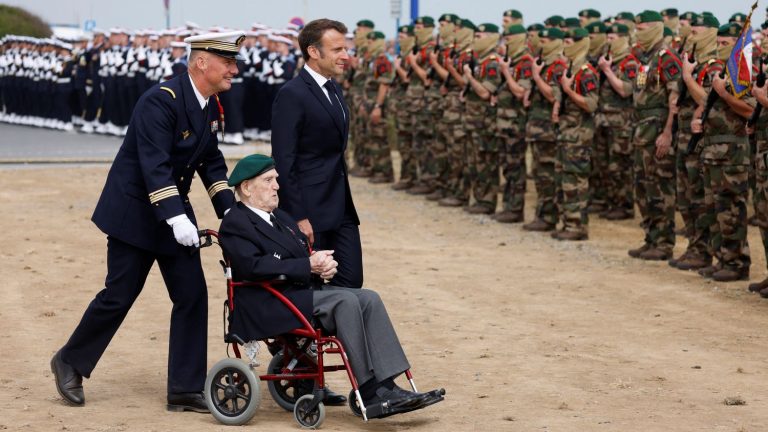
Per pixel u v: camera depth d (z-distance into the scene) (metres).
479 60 33.06
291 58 54.62
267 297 13.62
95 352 14.63
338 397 15.09
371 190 40.12
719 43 23.61
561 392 15.53
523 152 32.56
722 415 14.24
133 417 14.07
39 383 15.83
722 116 23.44
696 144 24.06
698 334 19.50
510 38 31.53
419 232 31.53
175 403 14.50
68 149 52.69
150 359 17.50
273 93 54.16
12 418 13.80
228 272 13.95
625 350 18.30
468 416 14.21
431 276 25.12
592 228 31.81
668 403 14.91
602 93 32.00
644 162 26.81
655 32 27.27
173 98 14.23
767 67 21.38
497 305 22.05
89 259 26.58
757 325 20.22
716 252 24.72
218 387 13.88
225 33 14.32
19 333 19.03
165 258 14.52
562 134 29.47
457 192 36.00
